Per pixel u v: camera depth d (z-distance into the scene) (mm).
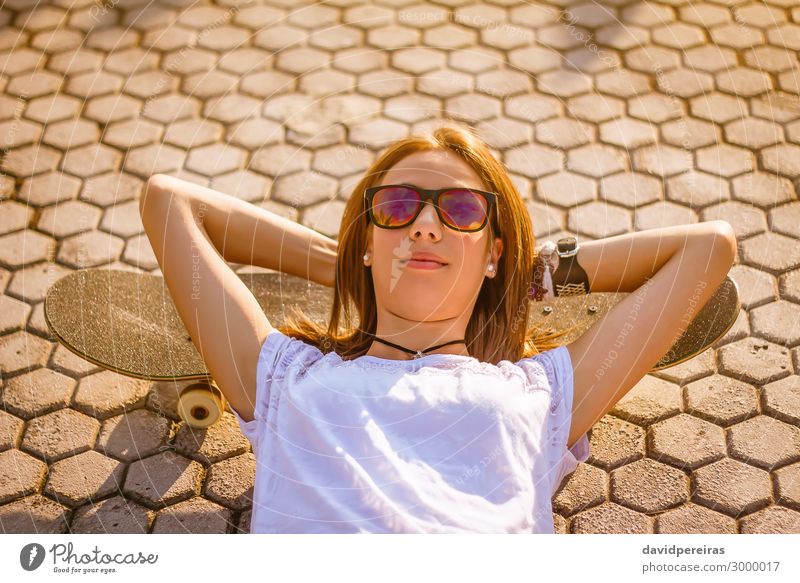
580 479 2305
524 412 1719
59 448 2381
